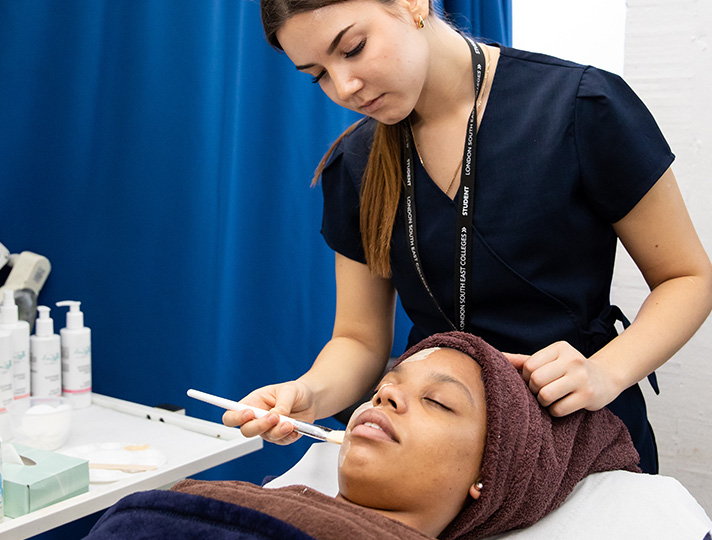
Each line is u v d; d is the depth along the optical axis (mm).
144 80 1654
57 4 1610
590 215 1097
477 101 1088
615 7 1759
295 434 1022
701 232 1521
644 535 949
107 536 786
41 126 1637
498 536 992
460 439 928
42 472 1111
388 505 923
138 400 1744
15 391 1499
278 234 1773
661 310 1051
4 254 1607
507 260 1089
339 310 1314
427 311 1194
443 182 1125
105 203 1686
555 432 1006
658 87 1519
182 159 1674
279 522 752
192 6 1634
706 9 1458
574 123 1050
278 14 915
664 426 1602
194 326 1706
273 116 1748
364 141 1225
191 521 781
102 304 1714
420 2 958
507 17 1771
